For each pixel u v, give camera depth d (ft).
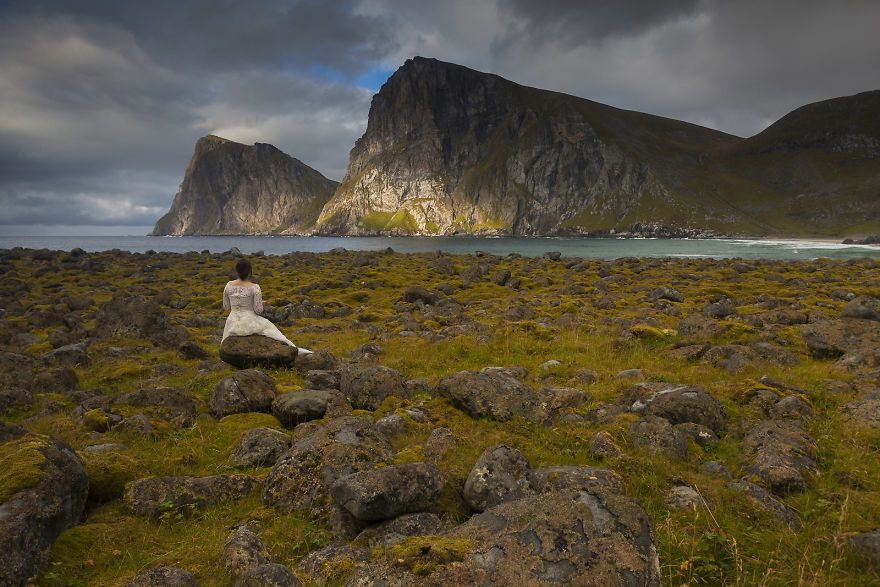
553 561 13.73
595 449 25.84
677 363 43.09
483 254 208.13
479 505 20.34
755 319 62.28
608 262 180.04
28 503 17.80
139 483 22.65
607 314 73.00
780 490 22.72
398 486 19.66
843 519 18.52
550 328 59.67
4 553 15.81
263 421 32.48
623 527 14.85
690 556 17.07
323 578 16.47
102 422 30.78
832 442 26.61
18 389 37.19
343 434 24.98
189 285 122.93
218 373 44.11
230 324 45.14
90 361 50.29
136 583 15.88
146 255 222.48
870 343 42.80
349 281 122.83
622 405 32.14
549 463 24.95
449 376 34.12
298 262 179.11
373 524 19.63
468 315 77.15
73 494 20.42
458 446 26.35
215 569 17.60
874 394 30.73
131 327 61.72
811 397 32.96
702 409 29.01
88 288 117.70
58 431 30.01
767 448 25.20
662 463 24.30
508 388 32.30
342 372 37.73
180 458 26.73
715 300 86.99
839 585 16.10
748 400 32.42
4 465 19.21
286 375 42.68
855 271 146.30
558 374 41.57
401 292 108.68
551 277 131.75
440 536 15.92
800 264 173.27
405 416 30.32
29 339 61.36
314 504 21.65
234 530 20.30
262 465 26.55
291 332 67.26
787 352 43.52
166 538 20.13
